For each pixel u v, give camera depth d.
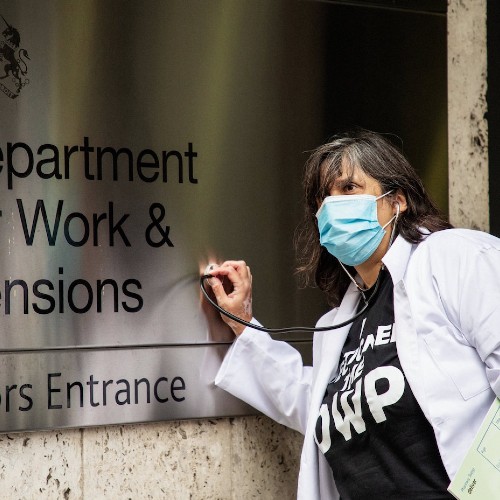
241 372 4.90
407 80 5.55
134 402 4.77
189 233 4.94
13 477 4.60
